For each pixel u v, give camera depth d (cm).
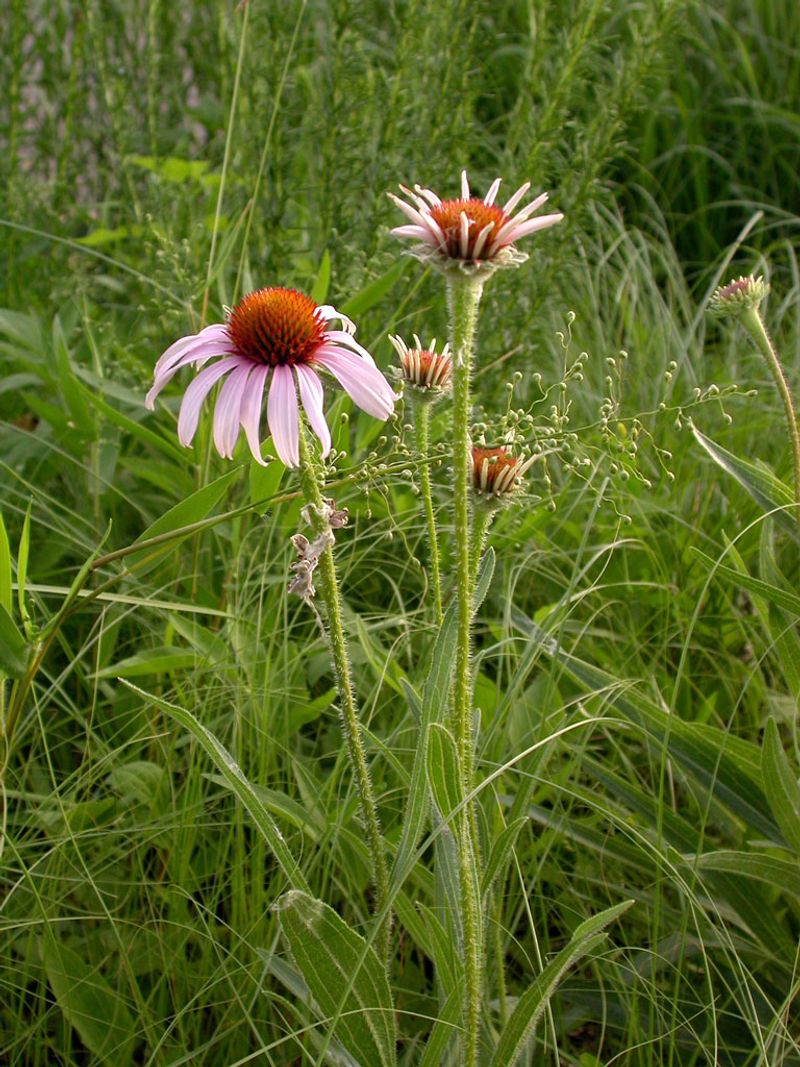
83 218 96
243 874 50
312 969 36
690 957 50
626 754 62
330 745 60
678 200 122
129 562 64
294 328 36
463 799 35
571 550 73
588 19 76
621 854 51
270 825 35
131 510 73
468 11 79
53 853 50
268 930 50
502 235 32
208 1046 43
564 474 79
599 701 53
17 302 87
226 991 49
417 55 83
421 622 62
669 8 76
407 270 76
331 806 54
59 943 48
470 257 32
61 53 99
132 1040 47
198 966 50
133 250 94
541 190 81
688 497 78
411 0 77
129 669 53
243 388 35
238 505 65
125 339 84
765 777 46
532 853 53
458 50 80
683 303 93
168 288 73
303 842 48
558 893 54
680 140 122
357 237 80
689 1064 46
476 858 39
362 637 54
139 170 94
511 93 122
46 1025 50
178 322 73
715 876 49
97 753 57
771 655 66
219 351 37
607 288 97
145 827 51
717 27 133
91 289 90
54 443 71
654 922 47
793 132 123
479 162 110
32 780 57
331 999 37
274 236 77
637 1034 46
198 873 54
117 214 101
